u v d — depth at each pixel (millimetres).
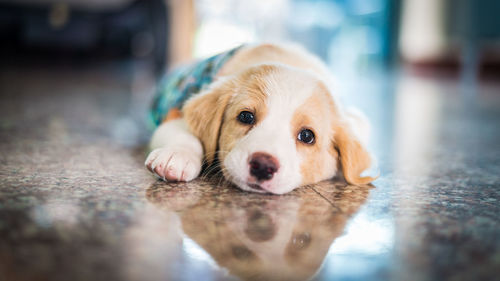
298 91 543
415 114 1312
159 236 407
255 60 620
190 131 583
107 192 486
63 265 368
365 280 368
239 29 3197
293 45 682
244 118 542
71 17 1917
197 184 523
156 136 594
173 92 693
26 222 417
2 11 1891
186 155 535
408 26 3297
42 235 400
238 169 513
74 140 719
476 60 2875
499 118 1258
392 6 3342
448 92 2203
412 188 550
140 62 1979
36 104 1128
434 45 3152
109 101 1318
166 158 524
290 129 531
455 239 421
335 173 582
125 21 1881
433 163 674
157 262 376
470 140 868
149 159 530
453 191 542
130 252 385
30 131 765
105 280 356
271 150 510
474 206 494
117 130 827
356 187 548
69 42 1946
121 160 609
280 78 553
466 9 2898
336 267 380
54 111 1020
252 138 521
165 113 682
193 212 451
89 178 526
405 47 3342
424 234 428
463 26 2928
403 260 390
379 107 1468
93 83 1874
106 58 2018
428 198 515
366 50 3672
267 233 421
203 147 575
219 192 505
